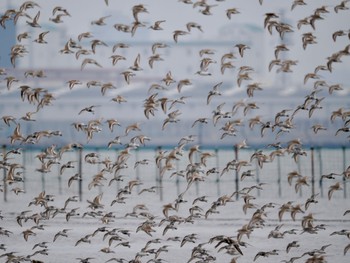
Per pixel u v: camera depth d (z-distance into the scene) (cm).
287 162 7062
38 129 9738
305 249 4041
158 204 5175
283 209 3934
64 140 9338
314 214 4681
